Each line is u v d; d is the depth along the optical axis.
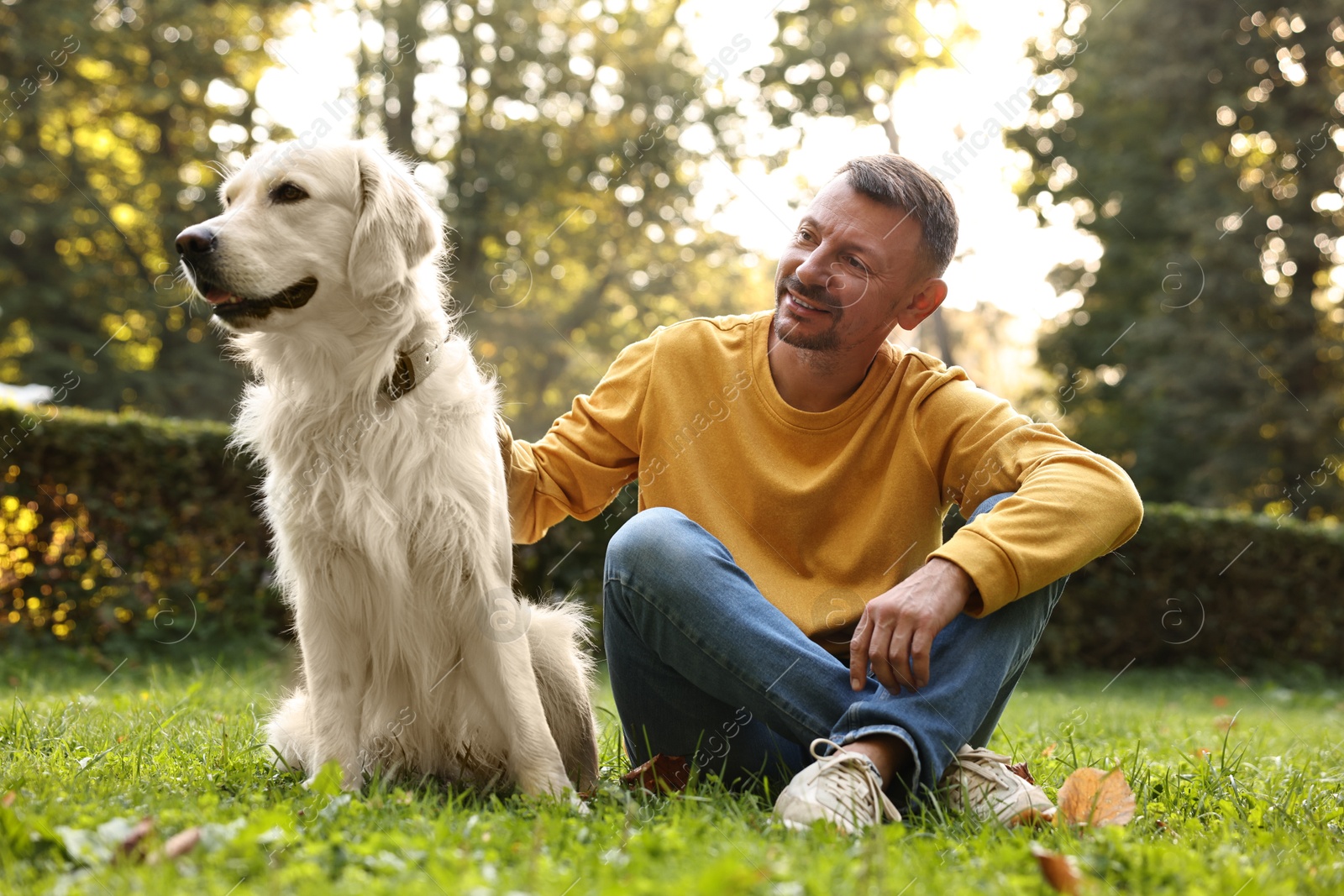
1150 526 9.49
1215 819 2.21
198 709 3.75
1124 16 16.16
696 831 1.79
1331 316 15.55
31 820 1.67
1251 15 15.31
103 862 1.58
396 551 2.33
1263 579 9.65
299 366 2.42
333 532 2.37
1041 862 1.59
